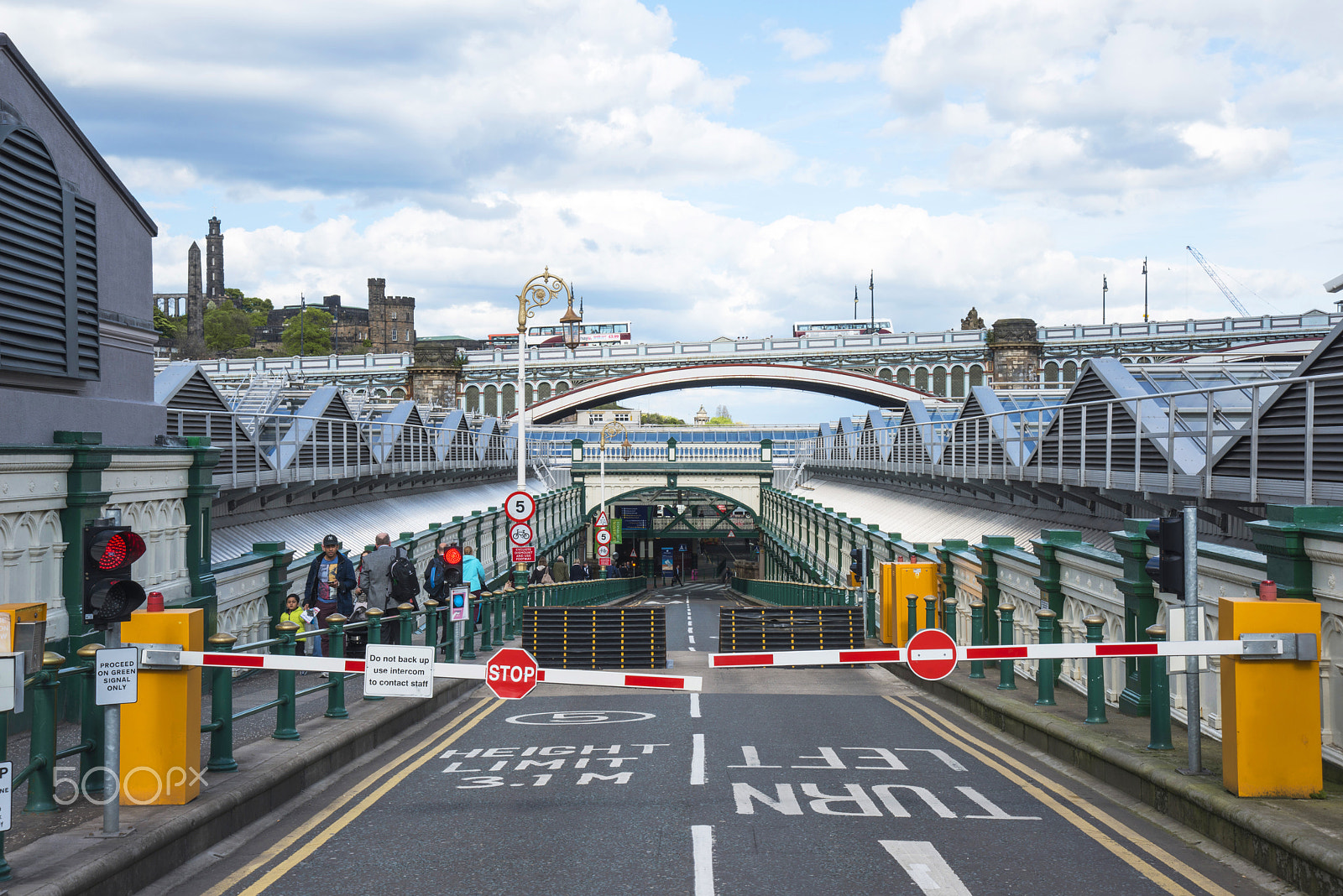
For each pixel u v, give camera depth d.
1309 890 6.05
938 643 8.26
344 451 30.39
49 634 10.59
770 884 6.42
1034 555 14.27
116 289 13.52
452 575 17.20
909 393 108.06
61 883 5.64
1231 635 7.30
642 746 10.99
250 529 23.97
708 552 108.62
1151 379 20.48
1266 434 14.20
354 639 17.31
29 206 11.23
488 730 12.20
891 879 6.50
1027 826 7.72
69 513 11.07
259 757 9.00
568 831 7.63
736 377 111.62
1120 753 8.84
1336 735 7.61
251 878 6.63
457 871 6.73
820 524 44.56
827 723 12.48
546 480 71.38
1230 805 7.03
